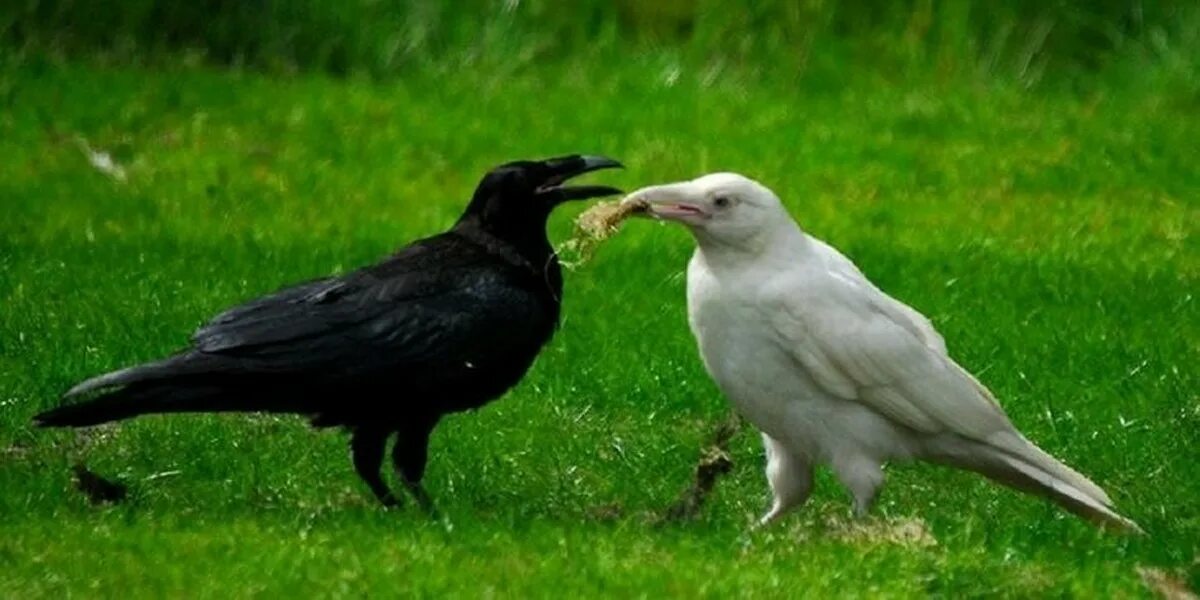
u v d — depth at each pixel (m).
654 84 24.39
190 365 10.49
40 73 23.20
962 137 22.64
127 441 12.48
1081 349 15.22
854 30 25.27
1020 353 15.11
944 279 17.27
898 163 21.56
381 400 10.88
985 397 10.77
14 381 13.53
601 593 9.51
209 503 11.22
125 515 10.73
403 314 10.88
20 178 20.09
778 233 10.51
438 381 10.92
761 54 25.05
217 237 18.14
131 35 24.12
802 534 10.60
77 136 21.50
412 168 21.09
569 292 16.53
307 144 21.67
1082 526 10.99
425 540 10.25
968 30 25.16
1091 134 22.81
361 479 11.63
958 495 11.84
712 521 11.05
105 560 9.79
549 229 18.56
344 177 20.67
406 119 22.67
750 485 12.05
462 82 24.25
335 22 24.67
